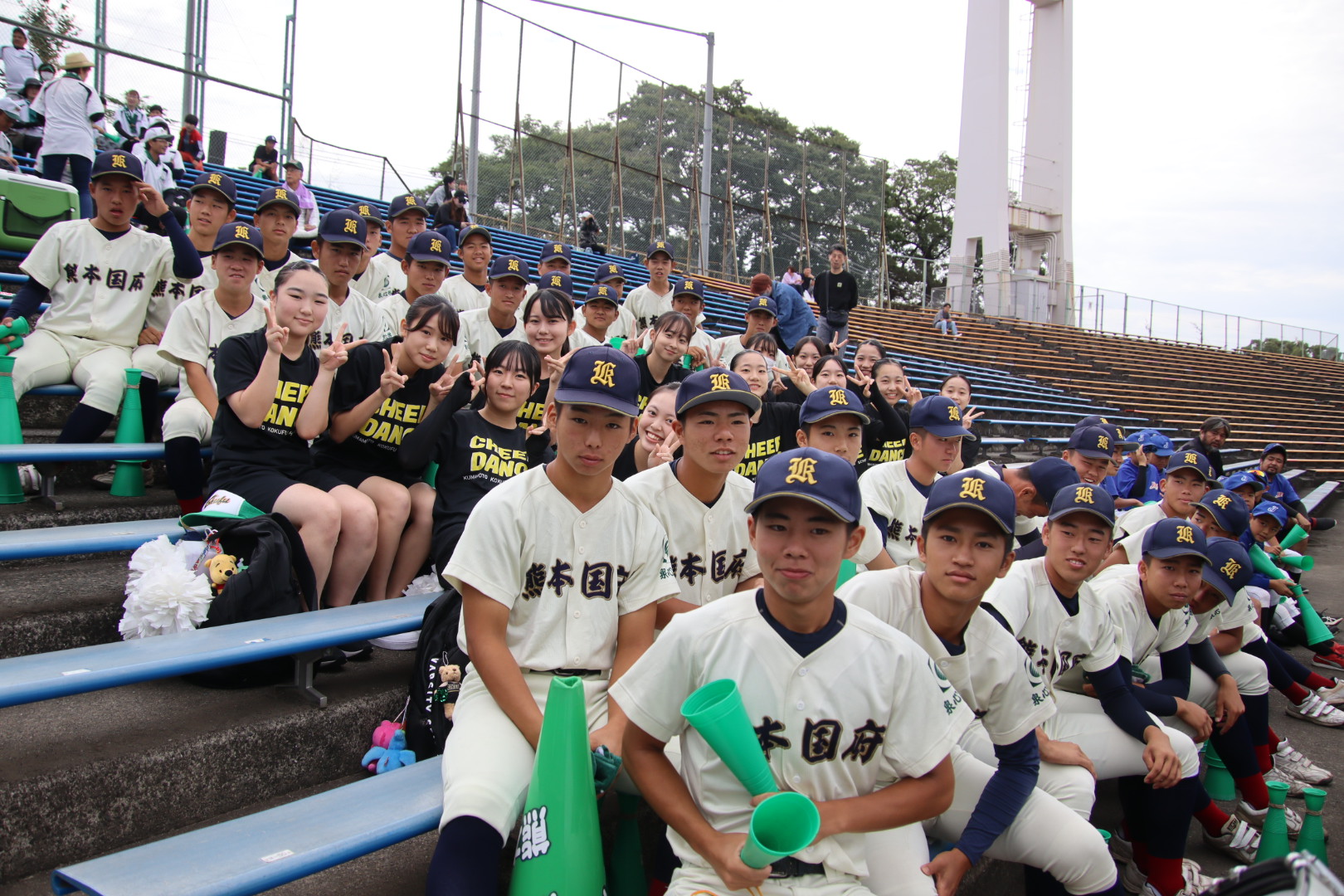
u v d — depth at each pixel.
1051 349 21.52
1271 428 18.95
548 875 1.99
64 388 4.33
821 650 2.02
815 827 1.70
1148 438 7.72
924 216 43.69
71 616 3.07
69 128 7.27
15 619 2.97
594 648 2.54
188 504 3.94
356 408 3.64
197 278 4.83
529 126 15.90
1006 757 2.50
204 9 12.49
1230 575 3.88
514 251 13.87
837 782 2.06
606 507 2.57
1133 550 4.43
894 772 2.14
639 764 2.08
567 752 2.04
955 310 26.42
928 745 2.06
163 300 4.72
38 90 9.90
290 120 13.66
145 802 2.48
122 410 4.30
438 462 3.64
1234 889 1.29
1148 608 3.72
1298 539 7.83
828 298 11.57
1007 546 2.35
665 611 2.76
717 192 18.59
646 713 2.05
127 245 4.55
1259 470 9.15
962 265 26.64
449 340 3.72
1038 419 14.36
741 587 3.13
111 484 4.38
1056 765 2.96
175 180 10.62
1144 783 3.39
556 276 5.88
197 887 1.85
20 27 10.27
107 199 4.43
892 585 2.56
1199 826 4.08
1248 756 4.02
